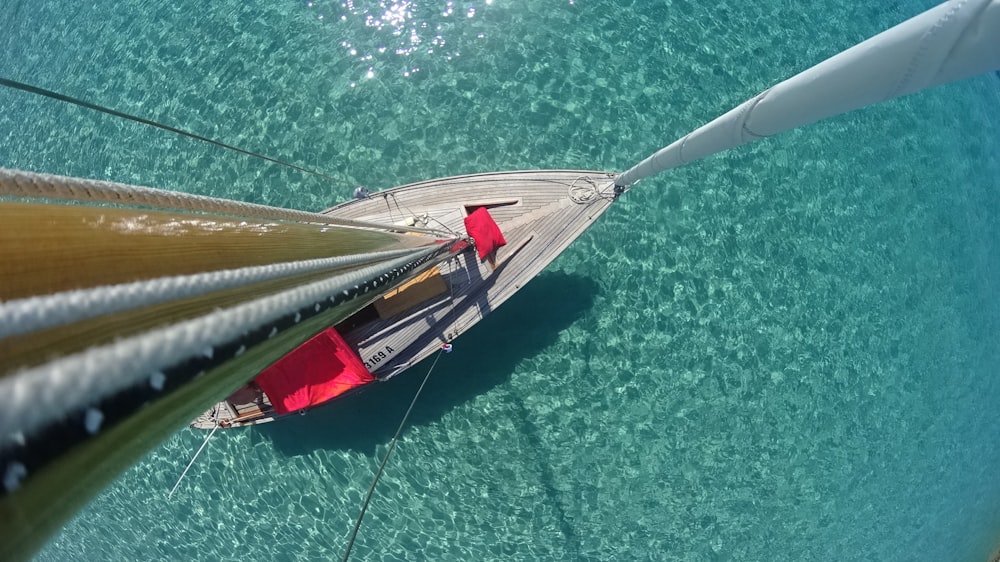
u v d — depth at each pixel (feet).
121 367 6.38
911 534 42.60
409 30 43.42
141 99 44.29
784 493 41.19
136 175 43.57
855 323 41.93
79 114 44.75
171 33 44.88
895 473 42.29
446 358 41.01
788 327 41.47
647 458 40.70
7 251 8.34
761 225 41.81
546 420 40.70
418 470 40.83
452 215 38.09
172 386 7.22
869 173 42.80
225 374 8.88
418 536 40.52
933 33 9.78
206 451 41.29
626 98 42.60
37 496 5.62
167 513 41.63
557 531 40.47
